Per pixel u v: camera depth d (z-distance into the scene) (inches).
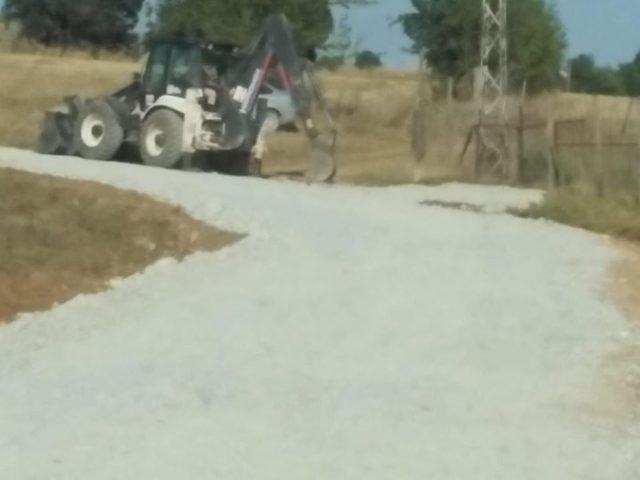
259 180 2488.9
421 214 2127.2
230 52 2728.8
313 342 1229.7
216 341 1248.2
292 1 4872.0
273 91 3154.5
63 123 2763.3
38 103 5002.5
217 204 1926.7
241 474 816.3
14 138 3619.6
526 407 1002.7
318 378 1091.9
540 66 4552.2
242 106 2701.8
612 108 4010.8
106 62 6141.7
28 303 1545.3
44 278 1617.9
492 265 1627.7
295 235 1796.3
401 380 1082.1
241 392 1040.2
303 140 3649.1
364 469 833.5
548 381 1086.4
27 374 1169.4
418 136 3595.0
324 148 2780.5
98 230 1793.8
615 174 2790.4
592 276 1603.1
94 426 935.7
